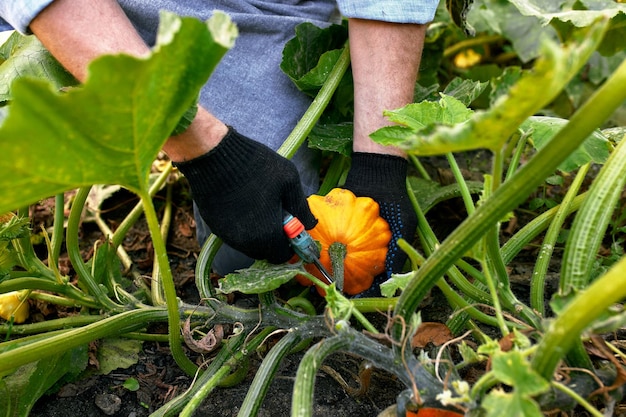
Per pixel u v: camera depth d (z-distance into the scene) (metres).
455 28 2.56
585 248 0.96
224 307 1.36
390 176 1.58
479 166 2.26
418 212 1.62
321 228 1.51
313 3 1.88
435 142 0.80
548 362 0.78
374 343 1.06
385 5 1.49
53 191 0.88
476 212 0.90
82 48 1.20
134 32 1.27
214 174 1.29
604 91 0.77
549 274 1.77
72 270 1.89
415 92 1.84
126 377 1.50
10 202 0.84
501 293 1.15
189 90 0.85
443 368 1.11
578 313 0.72
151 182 2.15
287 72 1.73
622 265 0.69
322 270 1.40
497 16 2.57
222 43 0.78
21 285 1.44
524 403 0.74
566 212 1.38
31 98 0.69
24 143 0.74
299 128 1.58
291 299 1.51
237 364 1.35
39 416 1.40
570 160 1.22
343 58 1.64
